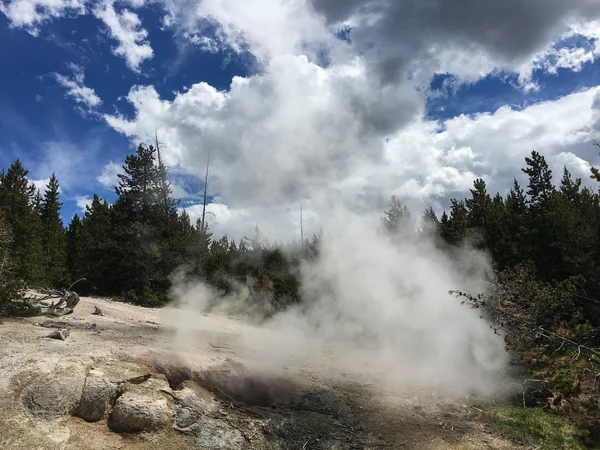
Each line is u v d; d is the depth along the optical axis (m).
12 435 4.28
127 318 11.92
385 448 5.06
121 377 5.30
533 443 5.37
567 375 6.09
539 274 13.77
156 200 23.50
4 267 10.23
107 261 23.00
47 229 30.73
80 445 4.38
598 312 9.38
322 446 5.02
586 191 17.25
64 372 5.18
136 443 4.59
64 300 10.58
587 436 5.55
